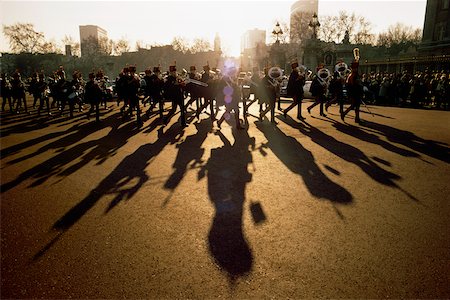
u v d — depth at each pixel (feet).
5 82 51.16
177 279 9.43
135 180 18.29
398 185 16.98
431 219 12.98
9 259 10.59
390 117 42.83
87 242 11.58
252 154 23.84
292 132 32.42
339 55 183.21
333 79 42.98
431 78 60.18
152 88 42.83
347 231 12.09
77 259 10.53
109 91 71.56
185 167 20.70
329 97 65.92
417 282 9.14
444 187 16.60
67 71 281.33
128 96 36.45
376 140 28.22
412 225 12.50
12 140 29.81
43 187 17.37
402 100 66.85
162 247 11.16
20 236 12.09
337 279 9.32
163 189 16.80
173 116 45.50
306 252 10.72
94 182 18.03
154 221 13.15
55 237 11.97
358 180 17.87
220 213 13.83
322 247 11.01
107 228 12.62
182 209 14.29
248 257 10.49
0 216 13.82
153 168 20.56
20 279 9.55
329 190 16.38
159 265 10.12
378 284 9.07
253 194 15.96
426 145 26.17
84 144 27.84
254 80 42.04
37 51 249.96
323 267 9.89
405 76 61.98
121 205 14.82
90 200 15.46
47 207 14.70
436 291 8.77
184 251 10.89
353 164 20.98
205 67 39.73
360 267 9.86
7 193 16.53
